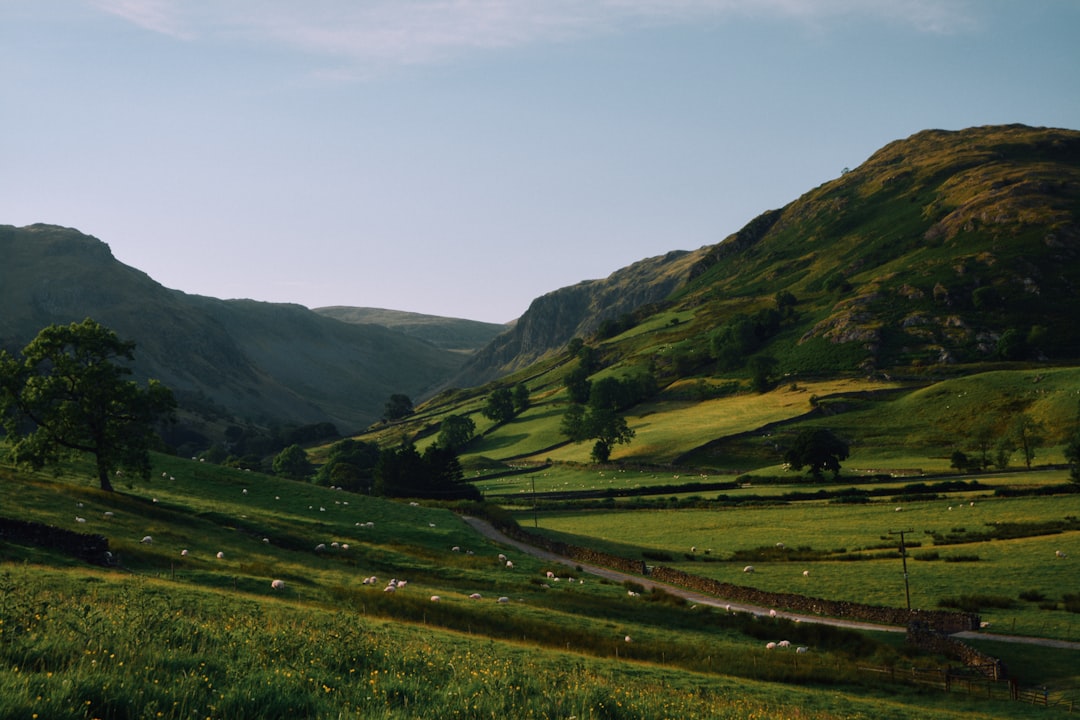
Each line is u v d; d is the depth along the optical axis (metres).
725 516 128.50
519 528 107.88
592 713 17.56
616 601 64.19
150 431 84.88
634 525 126.69
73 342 81.38
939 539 99.81
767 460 194.00
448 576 69.25
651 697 22.73
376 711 15.20
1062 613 66.00
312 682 16.88
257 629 23.31
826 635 57.72
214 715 13.92
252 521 80.81
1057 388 193.25
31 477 77.31
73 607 20.97
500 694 17.86
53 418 78.75
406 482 156.62
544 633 47.31
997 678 48.31
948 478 146.12
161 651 17.36
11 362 79.94
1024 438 153.38
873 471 162.25
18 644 16.00
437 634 35.97
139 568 48.12
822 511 126.19
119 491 85.38
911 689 45.03
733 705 26.36
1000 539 97.94
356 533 86.25
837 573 84.81
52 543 47.12
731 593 75.00
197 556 56.75
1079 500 115.50
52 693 13.06
